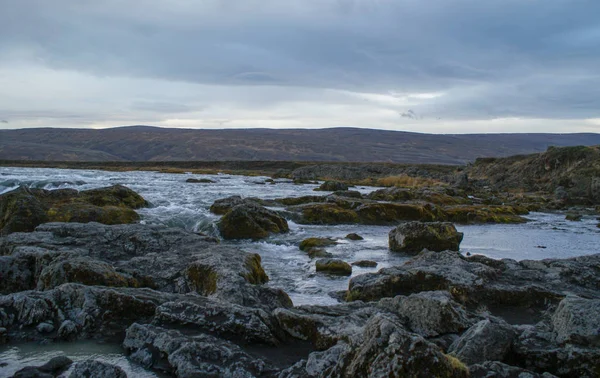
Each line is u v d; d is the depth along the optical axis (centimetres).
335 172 8119
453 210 3253
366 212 2938
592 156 5434
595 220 3431
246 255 1416
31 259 1183
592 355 706
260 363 718
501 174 6481
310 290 1385
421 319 891
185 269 1226
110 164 10456
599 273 1379
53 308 891
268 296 1081
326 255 1862
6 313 871
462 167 8494
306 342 849
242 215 2248
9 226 1927
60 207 2181
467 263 1373
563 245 2364
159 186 4475
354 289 1256
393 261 1823
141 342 782
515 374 646
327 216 2841
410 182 6625
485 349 738
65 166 8700
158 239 1515
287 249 2033
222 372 693
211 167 10431
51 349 792
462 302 1163
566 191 4991
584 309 776
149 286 1168
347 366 611
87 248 1430
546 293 1191
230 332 833
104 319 876
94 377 643
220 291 1045
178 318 852
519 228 2973
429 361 566
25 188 2452
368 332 630
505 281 1277
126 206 2773
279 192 4531
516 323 1069
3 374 685
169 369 720
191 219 2497
